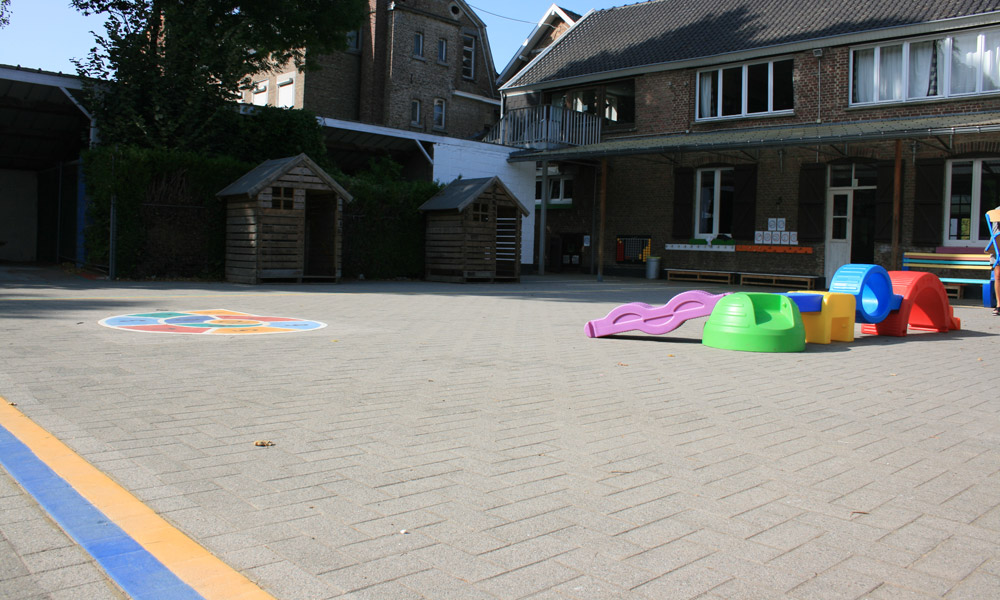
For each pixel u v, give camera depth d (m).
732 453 4.00
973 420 4.95
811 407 5.24
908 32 18.80
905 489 3.47
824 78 20.44
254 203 15.33
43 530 2.69
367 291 14.84
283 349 6.98
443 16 34.41
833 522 3.03
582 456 3.85
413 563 2.53
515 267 19.91
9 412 4.25
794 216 20.98
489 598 2.29
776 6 23.20
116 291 12.62
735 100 22.47
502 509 3.05
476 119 36.41
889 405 5.38
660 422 4.65
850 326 9.13
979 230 17.75
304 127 19.44
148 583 2.31
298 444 3.87
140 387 5.05
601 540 2.77
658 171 23.89
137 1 17.62
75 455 3.52
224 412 4.47
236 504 3.00
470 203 18.62
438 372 6.10
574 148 23.52
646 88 24.30
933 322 10.59
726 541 2.80
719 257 22.48
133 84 16.69
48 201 22.25
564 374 6.24
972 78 18.12
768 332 7.98
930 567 2.62
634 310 8.75
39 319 8.52
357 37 33.38
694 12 25.67
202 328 8.28
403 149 23.72
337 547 2.63
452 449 3.89
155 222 15.56
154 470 3.36
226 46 17.58
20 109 17.77
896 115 19.17
